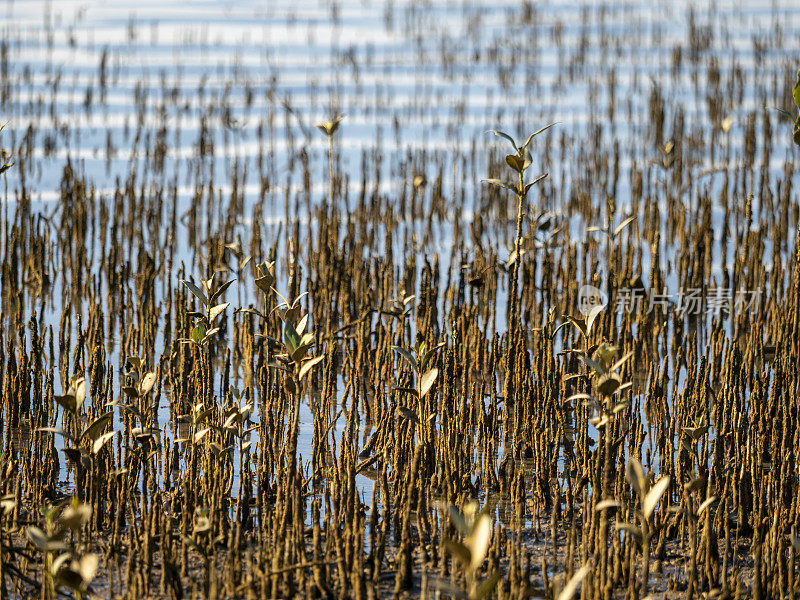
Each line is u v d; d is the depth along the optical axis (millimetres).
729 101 72062
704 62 87250
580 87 81062
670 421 24281
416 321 30906
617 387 18688
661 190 55969
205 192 54344
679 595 17859
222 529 19234
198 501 20156
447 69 86375
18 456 23281
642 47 93312
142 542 18609
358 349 29234
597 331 29156
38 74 79188
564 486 22500
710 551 18344
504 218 48375
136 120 68938
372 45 92375
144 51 88875
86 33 93875
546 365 25781
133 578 16969
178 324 28891
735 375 23750
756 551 18453
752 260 34219
